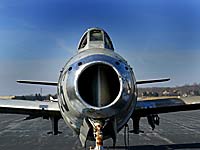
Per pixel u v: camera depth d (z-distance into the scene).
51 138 18.36
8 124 29.73
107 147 14.55
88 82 7.98
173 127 24.55
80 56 8.10
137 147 14.60
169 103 12.25
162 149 13.99
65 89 7.89
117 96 7.56
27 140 17.48
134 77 8.43
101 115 7.57
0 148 14.67
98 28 9.77
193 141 16.44
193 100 12.45
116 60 7.86
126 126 10.49
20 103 12.44
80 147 14.86
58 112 12.38
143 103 12.20
